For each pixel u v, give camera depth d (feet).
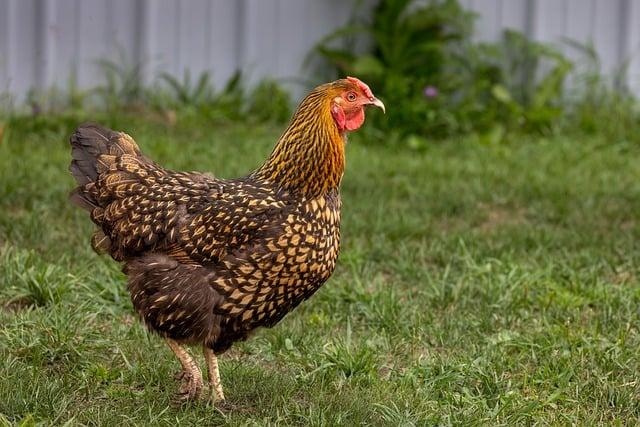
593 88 41.45
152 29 39.47
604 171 34.63
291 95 41.29
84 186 17.16
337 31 40.32
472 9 41.19
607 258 25.17
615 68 41.65
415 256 25.13
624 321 21.34
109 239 16.94
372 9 41.47
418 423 16.48
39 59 38.40
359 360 18.69
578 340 20.01
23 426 15.37
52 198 27.86
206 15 40.06
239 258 15.89
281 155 16.58
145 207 16.44
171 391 17.56
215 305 16.07
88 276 22.15
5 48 38.04
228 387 17.79
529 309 22.15
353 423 16.26
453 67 41.60
